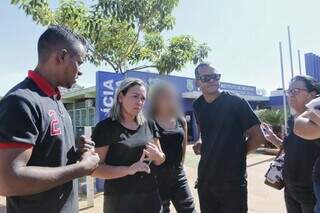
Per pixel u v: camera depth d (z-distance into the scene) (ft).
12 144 5.53
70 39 6.69
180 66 34.22
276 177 12.13
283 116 53.67
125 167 9.54
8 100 5.78
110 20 29.76
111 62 33.06
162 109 12.75
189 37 34.68
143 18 28.58
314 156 10.32
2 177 5.44
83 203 22.04
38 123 5.99
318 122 7.11
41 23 28.25
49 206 6.30
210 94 12.08
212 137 11.85
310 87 10.73
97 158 6.91
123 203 9.61
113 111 10.11
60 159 6.40
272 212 19.93
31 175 5.57
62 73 6.65
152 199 10.00
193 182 27.99
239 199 11.53
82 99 70.33
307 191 10.53
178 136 12.78
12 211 6.17
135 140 9.92
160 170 12.27
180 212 12.62
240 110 11.66
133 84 10.08
